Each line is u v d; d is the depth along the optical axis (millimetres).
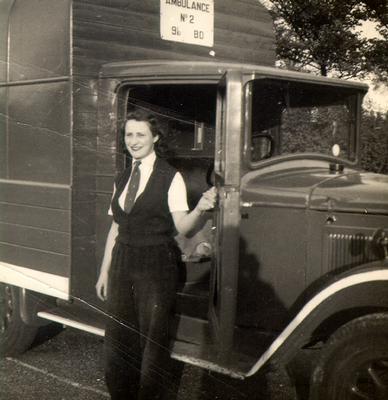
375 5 4863
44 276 3893
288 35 5094
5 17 4102
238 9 4387
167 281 2951
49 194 3822
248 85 3191
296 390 3535
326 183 3250
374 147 4469
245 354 3250
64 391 3592
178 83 3459
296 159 3553
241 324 3352
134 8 3846
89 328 3635
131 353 2992
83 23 3654
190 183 4086
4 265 4145
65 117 3701
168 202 2953
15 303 4172
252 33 4492
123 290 2969
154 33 3947
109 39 3754
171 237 3014
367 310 2924
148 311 2926
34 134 3922
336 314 2994
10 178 4117
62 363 4090
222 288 3078
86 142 3721
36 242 3932
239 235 3293
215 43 4258
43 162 3877
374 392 2703
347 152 3912
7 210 4129
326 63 5047
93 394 3559
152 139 3014
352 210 3061
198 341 3428
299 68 5152
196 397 3406
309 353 3902
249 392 3533
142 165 3021
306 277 3162
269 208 3230
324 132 3752
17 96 4031
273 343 2975
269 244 3242
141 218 2928
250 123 3229
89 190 3758
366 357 2680
